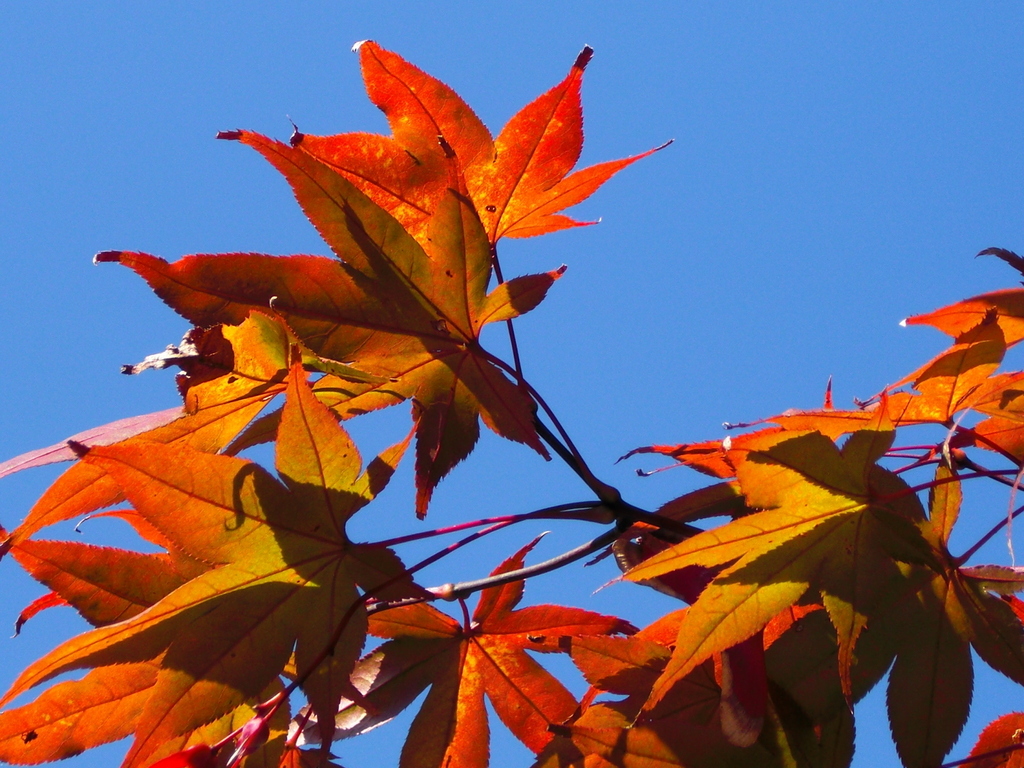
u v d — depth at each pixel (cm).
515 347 118
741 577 114
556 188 120
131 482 114
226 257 117
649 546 117
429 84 119
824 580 115
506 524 117
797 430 115
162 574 117
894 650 115
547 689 119
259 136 117
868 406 118
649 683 117
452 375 118
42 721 116
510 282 118
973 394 117
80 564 116
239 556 115
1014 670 115
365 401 117
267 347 116
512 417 117
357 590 116
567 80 120
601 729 116
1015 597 117
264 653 115
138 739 114
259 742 115
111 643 115
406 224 119
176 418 116
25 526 116
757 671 115
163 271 116
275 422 118
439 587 117
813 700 115
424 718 119
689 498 118
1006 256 117
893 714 115
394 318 118
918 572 115
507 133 120
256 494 115
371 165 119
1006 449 119
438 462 117
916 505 116
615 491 117
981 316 120
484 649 119
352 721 119
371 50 119
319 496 116
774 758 115
